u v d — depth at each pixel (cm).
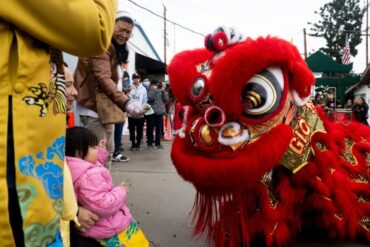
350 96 2889
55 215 123
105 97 345
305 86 248
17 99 115
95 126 358
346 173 291
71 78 253
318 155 276
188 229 332
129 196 429
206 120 224
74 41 121
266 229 260
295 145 261
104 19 125
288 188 267
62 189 127
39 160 119
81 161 243
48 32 117
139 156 719
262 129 229
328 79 2286
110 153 385
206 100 232
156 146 858
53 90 126
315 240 306
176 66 254
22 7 113
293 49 249
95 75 328
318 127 283
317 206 282
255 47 224
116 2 137
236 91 219
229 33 240
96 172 240
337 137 296
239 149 224
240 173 218
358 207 291
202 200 254
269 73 231
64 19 116
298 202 278
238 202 251
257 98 225
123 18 347
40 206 118
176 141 248
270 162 225
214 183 222
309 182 275
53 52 128
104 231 243
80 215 235
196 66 251
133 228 266
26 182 115
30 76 117
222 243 265
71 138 251
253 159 221
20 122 114
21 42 116
